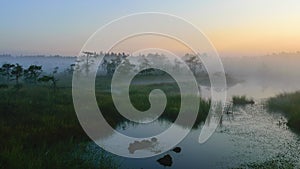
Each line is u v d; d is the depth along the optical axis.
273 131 18.64
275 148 14.68
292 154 13.62
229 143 15.68
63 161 10.49
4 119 16.20
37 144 13.36
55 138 14.67
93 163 11.34
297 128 19.36
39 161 9.80
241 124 20.98
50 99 23.25
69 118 18.03
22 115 17.45
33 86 32.28
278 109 27.48
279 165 11.98
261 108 28.83
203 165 12.16
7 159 9.59
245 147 14.92
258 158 13.04
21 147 11.38
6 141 12.22
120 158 12.79
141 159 12.83
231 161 12.63
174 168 11.78
